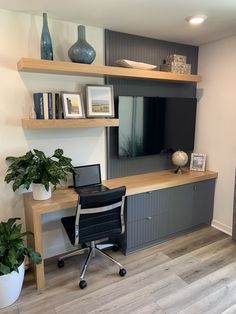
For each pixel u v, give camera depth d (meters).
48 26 2.22
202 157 3.21
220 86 2.96
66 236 2.60
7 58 2.10
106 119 2.38
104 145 2.71
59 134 2.43
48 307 1.90
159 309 1.87
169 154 3.21
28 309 1.88
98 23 2.36
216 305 1.91
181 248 2.71
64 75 2.37
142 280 2.20
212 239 2.91
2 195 2.22
